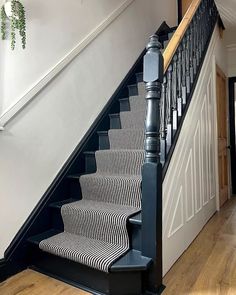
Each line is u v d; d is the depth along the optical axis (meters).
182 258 1.90
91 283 1.55
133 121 2.57
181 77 2.09
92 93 2.50
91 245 1.66
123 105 2.87
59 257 1.67
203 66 2.74
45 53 1.99
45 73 1.98
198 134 2.54
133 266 1.42
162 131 1.77
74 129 2.28
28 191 1.85
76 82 2.30
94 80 2.53
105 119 2.68
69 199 2.13
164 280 1.60
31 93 1.86
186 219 2.11
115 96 2.83
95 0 2.54
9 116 1.72
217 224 2.72
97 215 1.72
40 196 1.94
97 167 2.29
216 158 3.24
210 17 3.03
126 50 3.06
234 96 4.48
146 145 1.54
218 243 2.18
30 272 1.75
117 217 1.64
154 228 1.48
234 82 4.46
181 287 1.52
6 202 1.71
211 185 3.05
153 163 1.51
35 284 1.60
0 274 1.65
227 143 4.10
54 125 2.08
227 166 4.08
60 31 2.13
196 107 2.47
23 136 1.83
